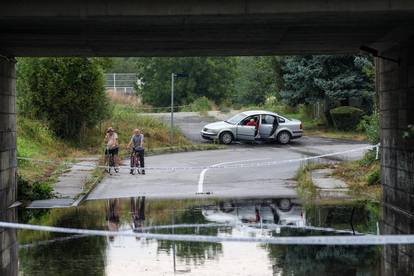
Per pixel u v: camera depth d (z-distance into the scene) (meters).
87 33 24.48
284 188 35.16
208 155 53.34
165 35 25.23
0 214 26.31
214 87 117.12
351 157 46.81
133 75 126.44
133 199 31.36
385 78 29.09
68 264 16.91
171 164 47.53
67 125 57.34
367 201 29.75
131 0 20.30
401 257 17.62
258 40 26.94
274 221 23.78
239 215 25.47
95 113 58.81
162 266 16.53
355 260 17.27
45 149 51.12
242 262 16.98
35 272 16.05
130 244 19.64
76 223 23.75
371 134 38.59
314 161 44.62
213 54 31.69
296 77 70.06
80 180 37.75
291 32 24.94
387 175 28.81
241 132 62.50
